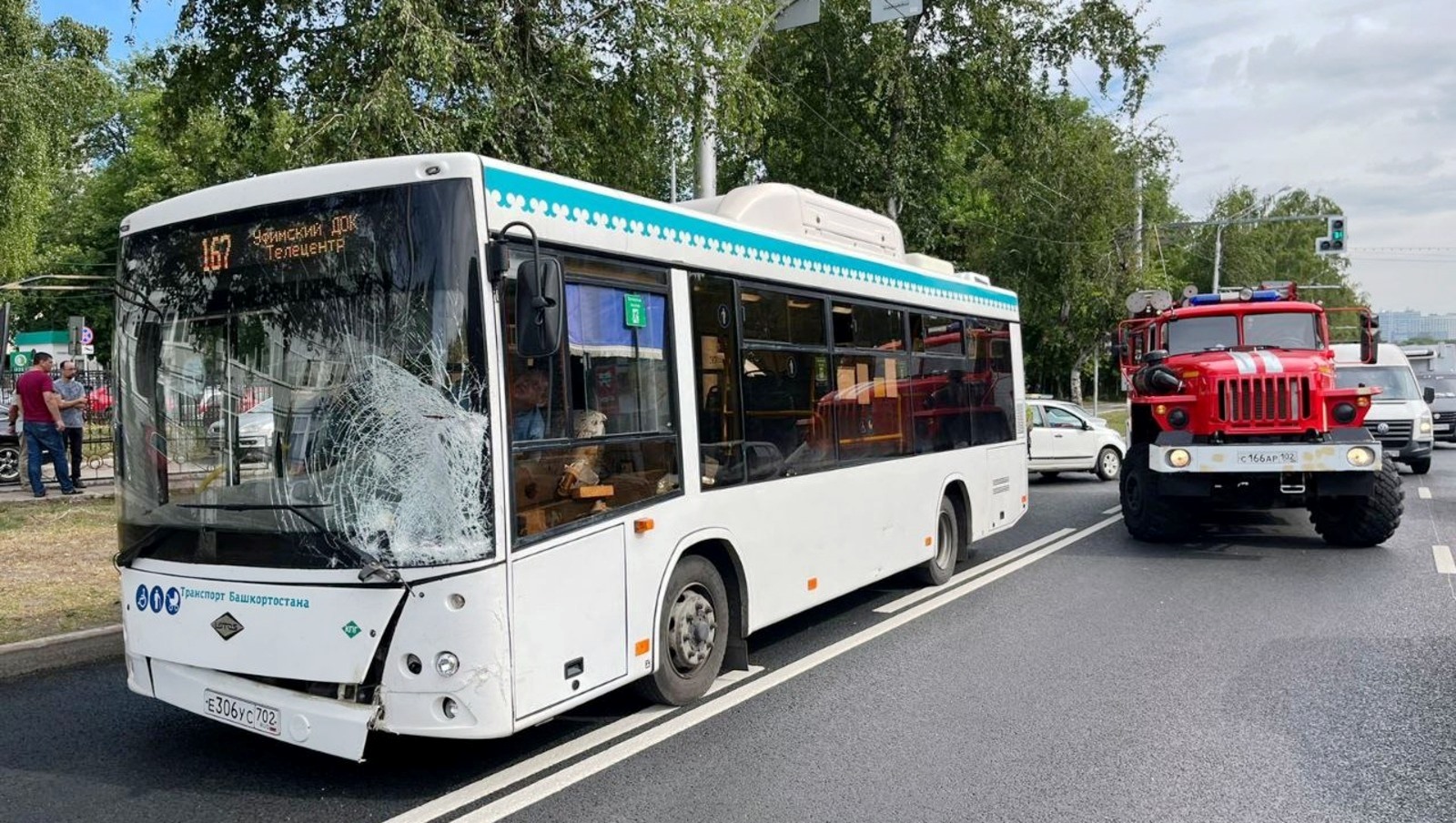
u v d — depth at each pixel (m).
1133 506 12.50
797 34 23.00
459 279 4.61
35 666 7.20
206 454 4.93
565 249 5.19
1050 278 36.97
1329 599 8.94
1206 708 6.03
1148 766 5.14
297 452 4.72
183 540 4.98
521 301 4.64
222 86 12.22
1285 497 11.48
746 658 6.67
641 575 5.59
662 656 5.87
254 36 11.80
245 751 5.48
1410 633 7.73
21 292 44.91
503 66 11.60
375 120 10.08
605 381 5.41
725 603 6.46
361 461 4.61
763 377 6.85
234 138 12.97
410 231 4.63
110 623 7.97
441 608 4.51
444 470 4.55
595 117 13.12
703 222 6.32
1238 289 14.06
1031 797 4.77
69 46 19.38
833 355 7.75
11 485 16.23
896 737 5.60
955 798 4.75
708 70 12.96
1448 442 28.02
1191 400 11.58
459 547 4.53
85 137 50.03
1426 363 30.55
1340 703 6.09
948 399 9.85
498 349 4.69
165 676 5.08
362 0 10.49
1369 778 4.95
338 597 4.58
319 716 4.60
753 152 23.86
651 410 5.77
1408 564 10.57
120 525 5.24
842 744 5.49
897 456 8.74
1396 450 19.41
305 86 11.52
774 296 7.03
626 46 12.34
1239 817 4.53
